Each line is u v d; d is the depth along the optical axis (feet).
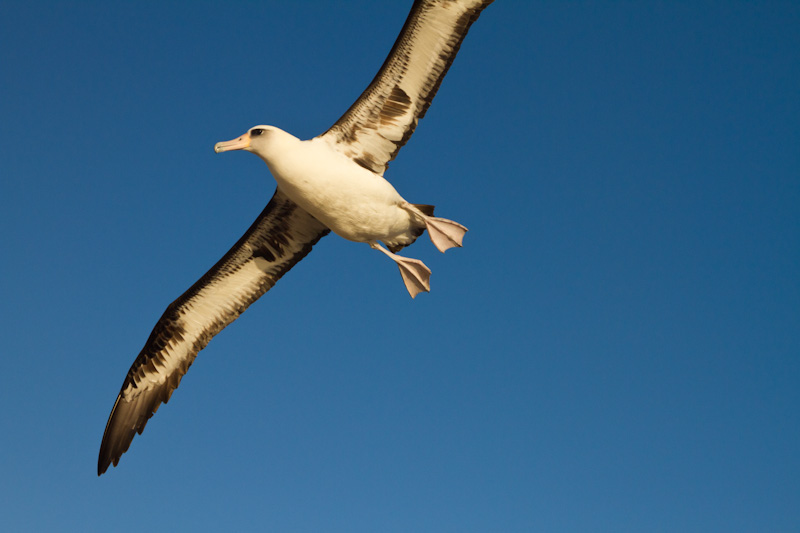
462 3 30.19
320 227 35.99
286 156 30.27
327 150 30.86
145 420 36.86
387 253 35.12
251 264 36.40
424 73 31.27
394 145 32.09
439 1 30.04
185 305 36.68
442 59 31.17
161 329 37.06
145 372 37.40
